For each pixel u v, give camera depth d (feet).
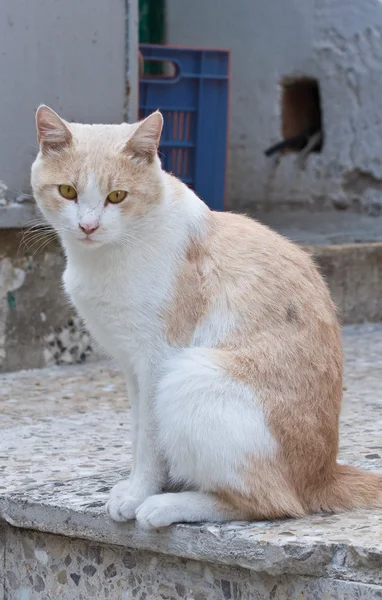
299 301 10.40
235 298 10.27
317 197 28.73
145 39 29.63
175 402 9.87
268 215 29.09
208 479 9.92
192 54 23.43
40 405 16.19
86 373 18.65
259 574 9.70
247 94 29.37
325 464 10.32
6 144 17.95
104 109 19.20
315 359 10.28
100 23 18.89
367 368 18.33
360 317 22.75
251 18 28.94
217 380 9.84
